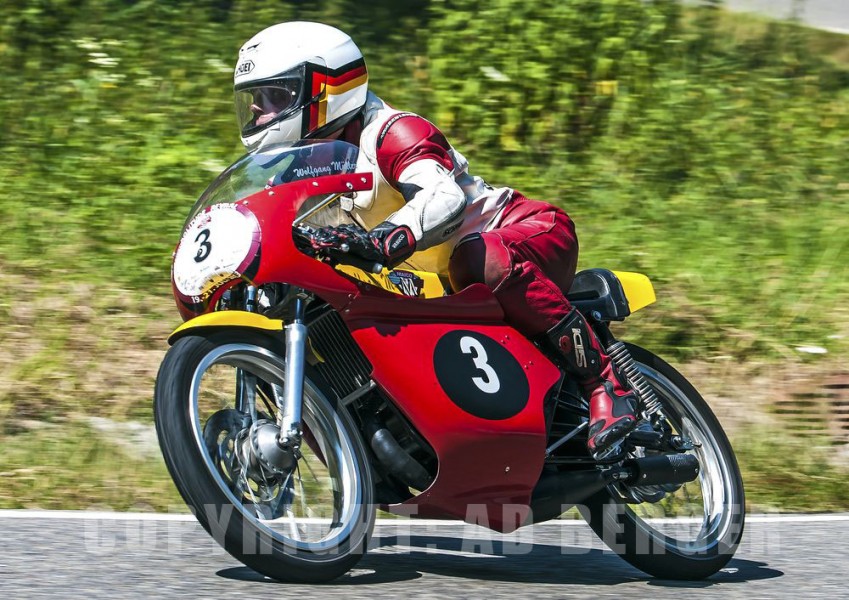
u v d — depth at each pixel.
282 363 12.02
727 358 23.86
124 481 17.27
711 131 31.78
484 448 12.54
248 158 12.31
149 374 21.55
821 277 26.77
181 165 27.97
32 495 16.56
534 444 12.88
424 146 12.89
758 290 26.00
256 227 11.69
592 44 32.56
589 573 13.81
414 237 12.21
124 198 27.08
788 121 32.97
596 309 14.11
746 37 37.00
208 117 29.91
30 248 25.39
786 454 20.23
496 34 32.31
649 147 31.02
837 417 21.91
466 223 13.55
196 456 11.09
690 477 13.97
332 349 12.34
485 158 30.34
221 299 12.30
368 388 12.31
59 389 20.70
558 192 29.30
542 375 13.19
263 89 13.07
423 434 12.27
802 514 17.83
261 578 12.07
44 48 31.72
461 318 12.86
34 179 27.67
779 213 29.48
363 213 13.29
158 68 31.39
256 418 11.99
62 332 22.56
